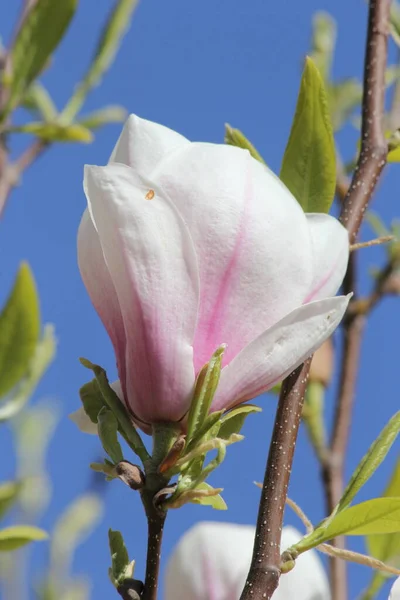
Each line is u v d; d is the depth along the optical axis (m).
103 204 0.65
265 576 0.68
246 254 0.66
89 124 1.22
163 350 0.65
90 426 0.71
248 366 0.66
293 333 0.66
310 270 0.67
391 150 0.78
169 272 0.65
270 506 0.69
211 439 0.66
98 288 0.67
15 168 1.11
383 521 0.69
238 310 0.66
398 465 0.84
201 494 0.65
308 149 0.77
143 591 0.66
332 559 0.90
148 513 0.66
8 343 0.99
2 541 0.87
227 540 0.75
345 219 0.76
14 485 1.03
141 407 0.66
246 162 0.66
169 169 0.66
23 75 1.09
